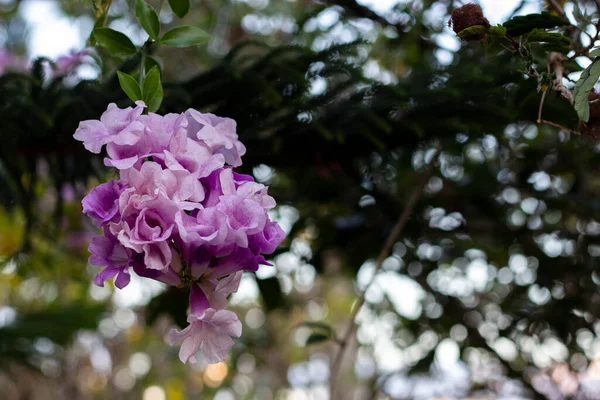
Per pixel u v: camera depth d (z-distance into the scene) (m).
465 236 1.41
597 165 1.39
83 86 0.86
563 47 0.72
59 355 1.79
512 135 1.25
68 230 1.41
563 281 1.32
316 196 1.32
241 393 3.24
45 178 1.18
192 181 0.61
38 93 0.89
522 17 0.72
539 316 1.33
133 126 0.62
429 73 0.94
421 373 1.49
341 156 1.01
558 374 1.44
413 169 1.33
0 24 2.12
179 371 3.24
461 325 1.45
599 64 0.66
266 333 2.19
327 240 1.37
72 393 3.23
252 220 0.61
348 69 0.89
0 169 0.97
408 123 0.94
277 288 1.27
